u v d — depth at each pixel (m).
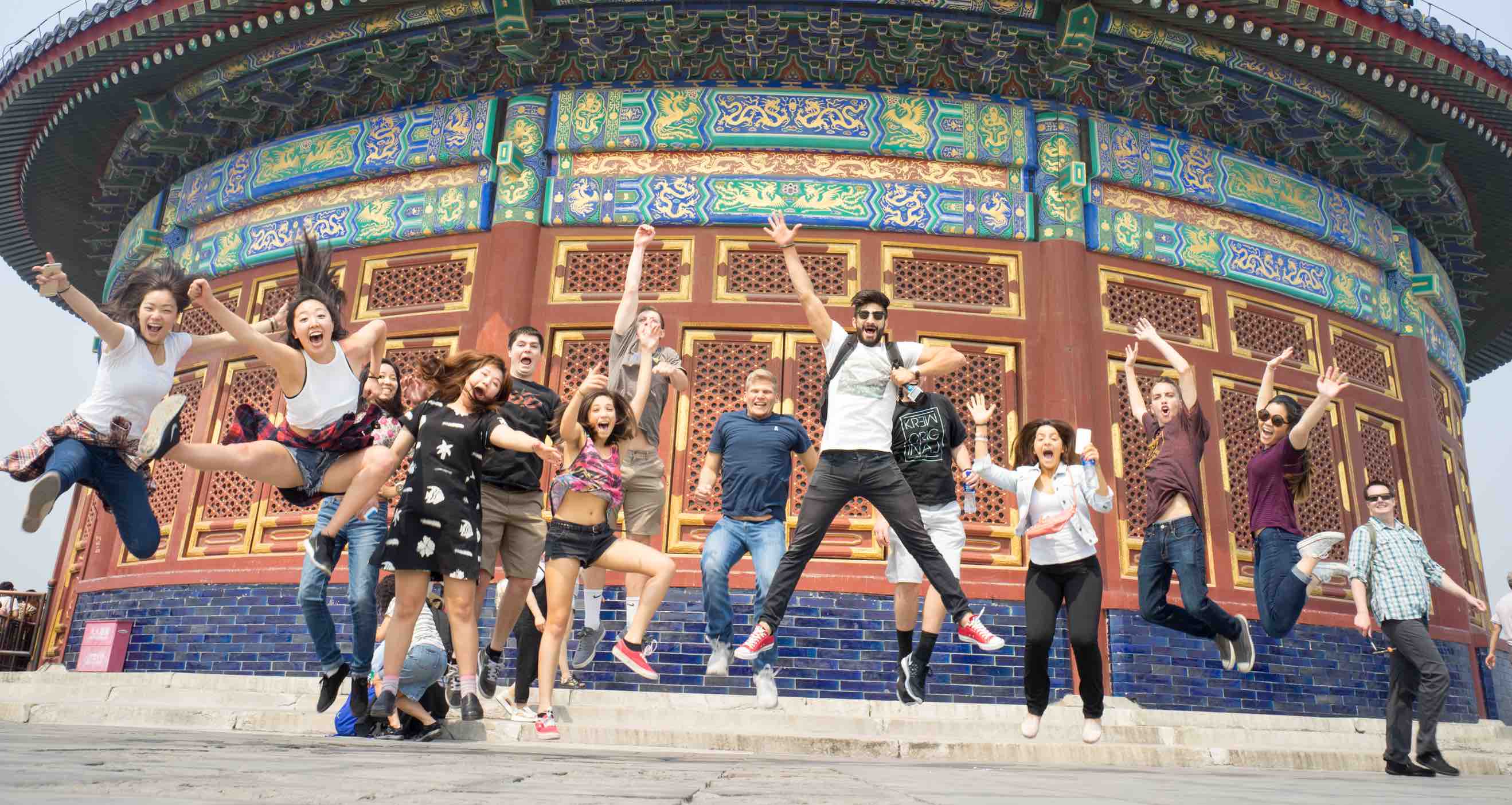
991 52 10.18
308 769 1.70
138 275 4.73
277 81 10.89
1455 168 12.39
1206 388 10.22
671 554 8.89
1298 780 3.40
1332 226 11.35
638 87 10.30
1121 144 10.48
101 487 4.55
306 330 4.73
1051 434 5.77
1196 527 6.38
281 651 9.16
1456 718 10.50
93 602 10.41
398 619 4.62
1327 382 6.09
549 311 9.75
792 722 6.71
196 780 1.33
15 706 6.48
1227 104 10.80
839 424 5.23
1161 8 9.69
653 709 6.73
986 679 8.73
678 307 9.66
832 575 8.87
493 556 5.47
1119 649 9.00
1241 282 10.70
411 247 10.34
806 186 9.98
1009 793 1.85
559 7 10.02
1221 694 9.19
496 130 10.30
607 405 5.39
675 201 9.96
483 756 2.81
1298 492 6.39
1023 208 10.14
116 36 10.24
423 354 10.01
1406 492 11.33
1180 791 2.08
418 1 10.08
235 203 11.24
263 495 9.91
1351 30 9.70
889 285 9.84
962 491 9.32
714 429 6.78
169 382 4.75
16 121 12.07
